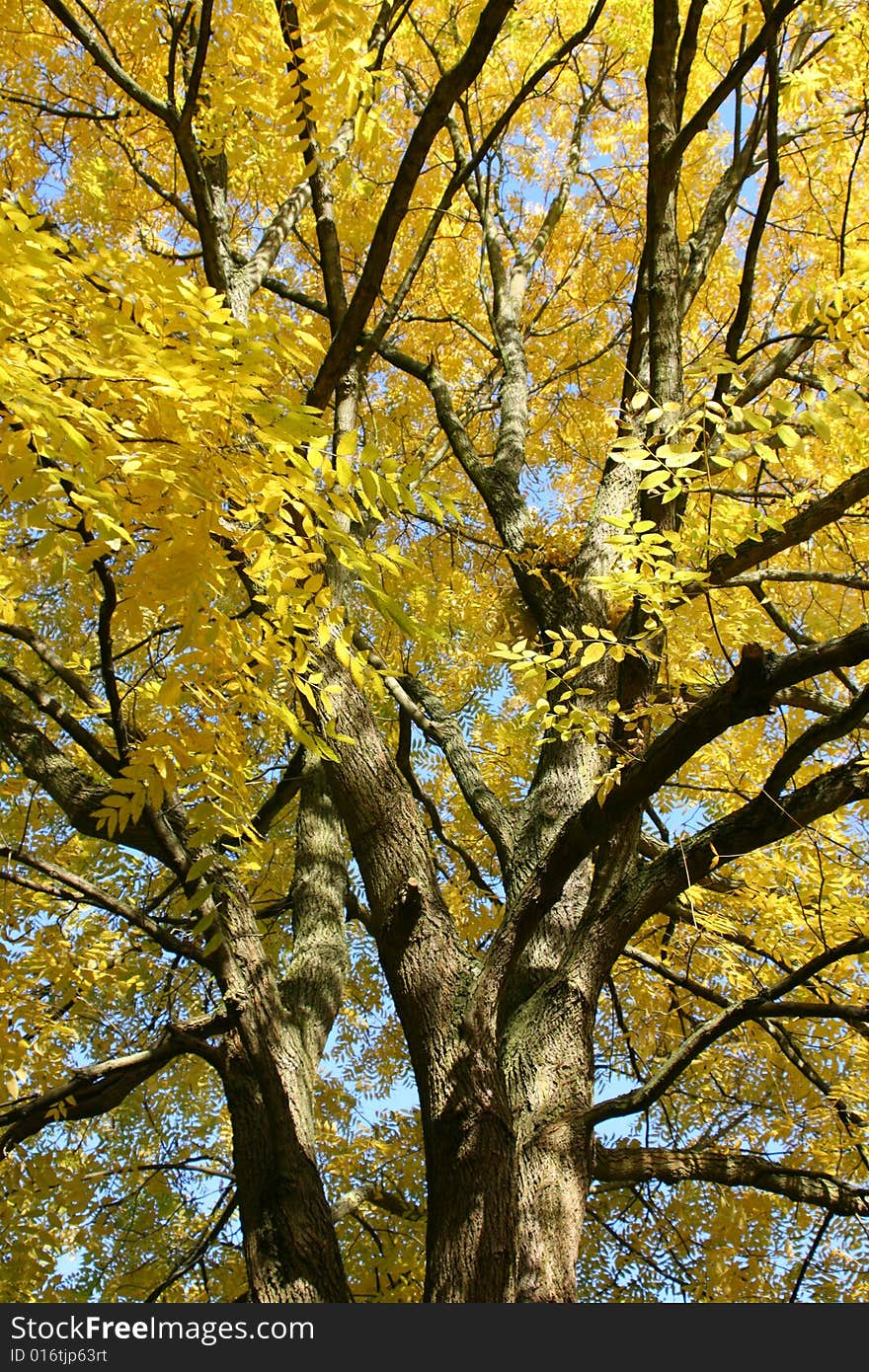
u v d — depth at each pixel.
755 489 3.53
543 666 3.07
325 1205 3.53
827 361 4.71
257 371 2.00
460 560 7.05
